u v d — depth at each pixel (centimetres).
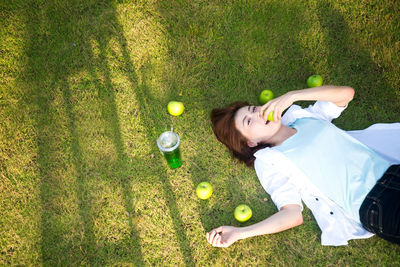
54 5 354
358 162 246
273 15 350
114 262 270
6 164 301
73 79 332
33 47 342
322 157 249
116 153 306
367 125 311
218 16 353
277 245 269
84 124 316
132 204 288
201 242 274
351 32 340
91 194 291
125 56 342
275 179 250
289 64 336
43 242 277
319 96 245
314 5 350
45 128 314
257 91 330
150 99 326
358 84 324
